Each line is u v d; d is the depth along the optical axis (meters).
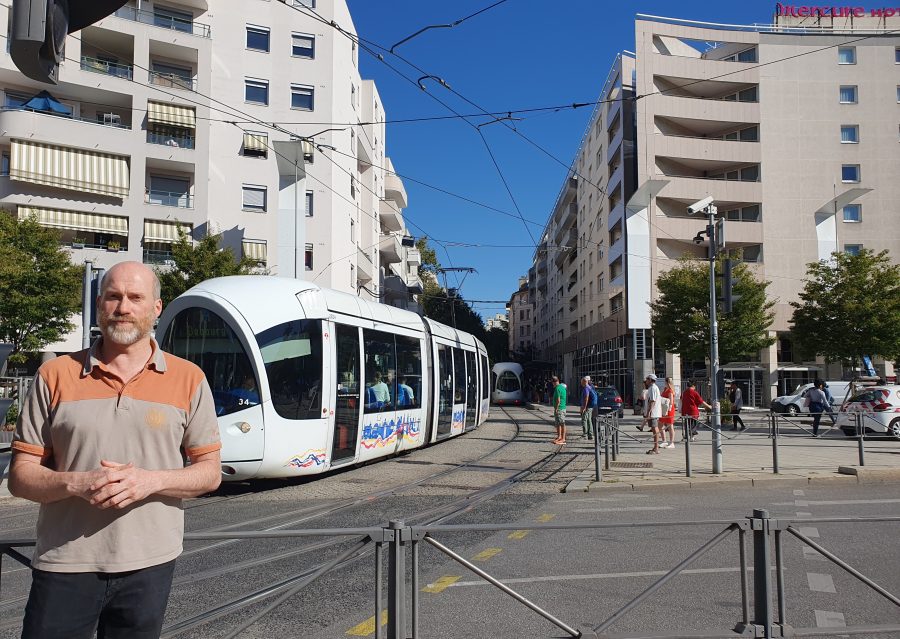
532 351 96.12
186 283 25.30
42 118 28.47
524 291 139.62
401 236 57.69
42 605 2.40
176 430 2.60
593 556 6.77
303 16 35.50
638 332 41.84
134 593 2.48
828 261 26.25
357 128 39.97
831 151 42.84
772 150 42.88
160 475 2.45
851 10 45.16
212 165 33.41
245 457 10.45
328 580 5.84
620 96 45.62
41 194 28.88
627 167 44.62
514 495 10.82
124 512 2.47
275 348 10.90
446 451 17.34
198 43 32.06
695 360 34.38
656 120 43.28
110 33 30.25
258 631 4.72
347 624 4.86
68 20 4.28
